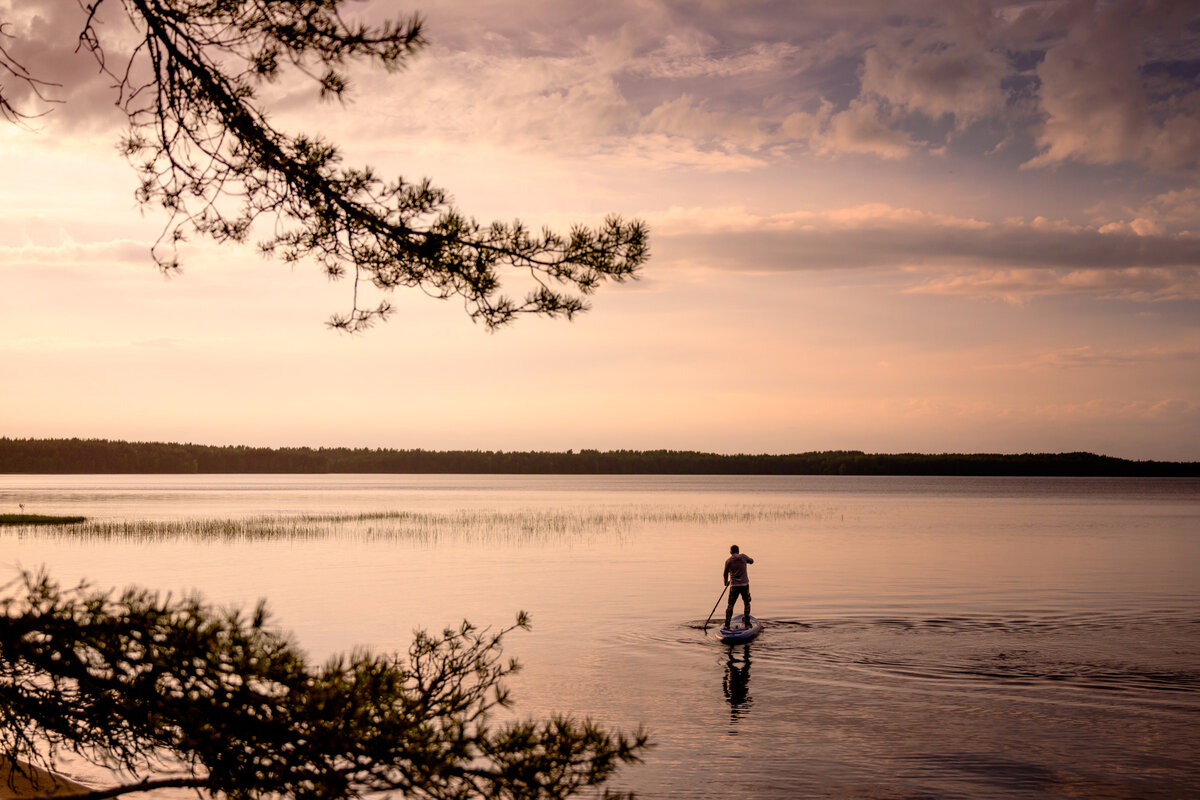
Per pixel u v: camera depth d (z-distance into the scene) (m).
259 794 4.14
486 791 4.39
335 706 3.98
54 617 4.01
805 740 12.38
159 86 5.47
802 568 32.91
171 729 4.34
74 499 99.19
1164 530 53.59
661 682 15.52
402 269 5.66
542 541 45.31
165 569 32.41
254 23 5.26
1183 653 17.75
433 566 33.75
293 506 83.62
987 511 78.62
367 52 5.22
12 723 4.85
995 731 12.79
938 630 20.34
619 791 10.41
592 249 5.51
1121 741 12.32
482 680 5.21
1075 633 19.91
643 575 31.08
